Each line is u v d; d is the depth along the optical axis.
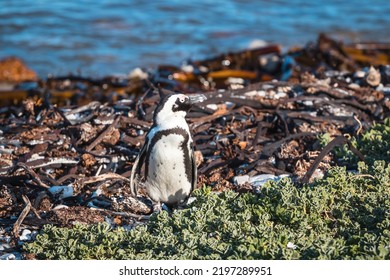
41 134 19.34
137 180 16.11
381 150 18.33
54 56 37.62
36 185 16.98
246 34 41.56
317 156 17.12
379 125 19.70
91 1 45.25
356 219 14.78
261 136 19.52
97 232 14.30
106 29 41.69
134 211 16.03
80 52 38.34
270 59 30.45
